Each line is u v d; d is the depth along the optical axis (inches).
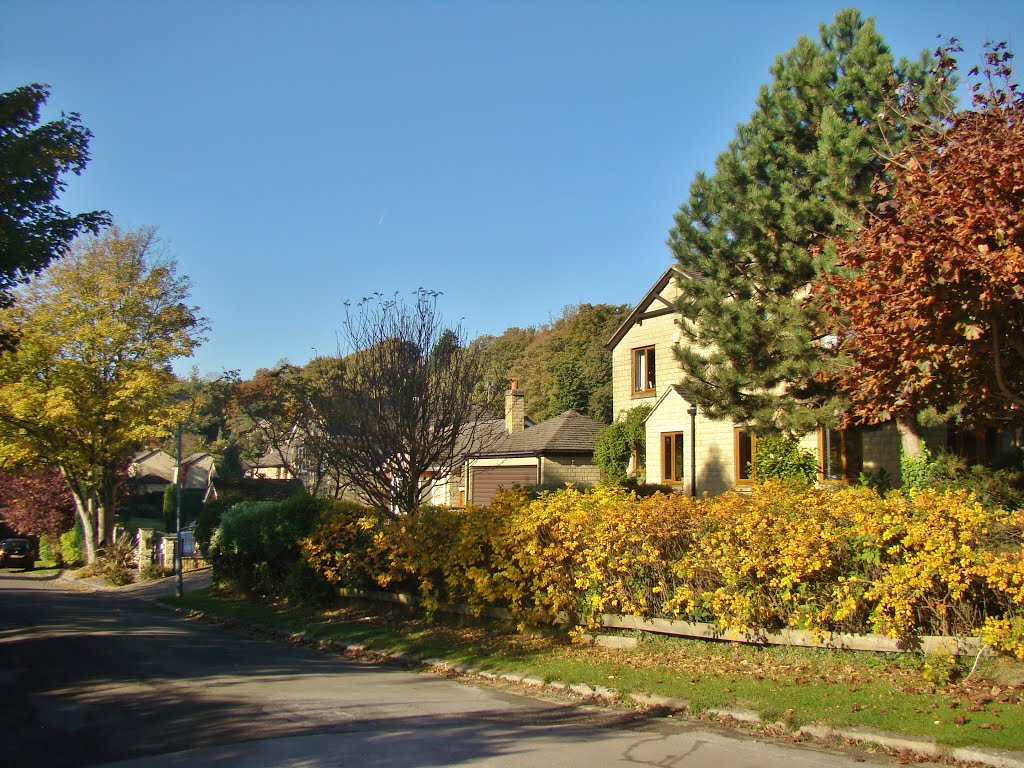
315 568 684.7
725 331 649.0
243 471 2534.5
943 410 423.5
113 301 1350.9
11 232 495.2
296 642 578.6
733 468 978.7
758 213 644.7
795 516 387.9
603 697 366.0
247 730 319.0
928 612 353.1
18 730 323.9
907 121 457.7
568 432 1359.5
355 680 426.0
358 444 671.1
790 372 629.9
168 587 1103.6
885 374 386.9
